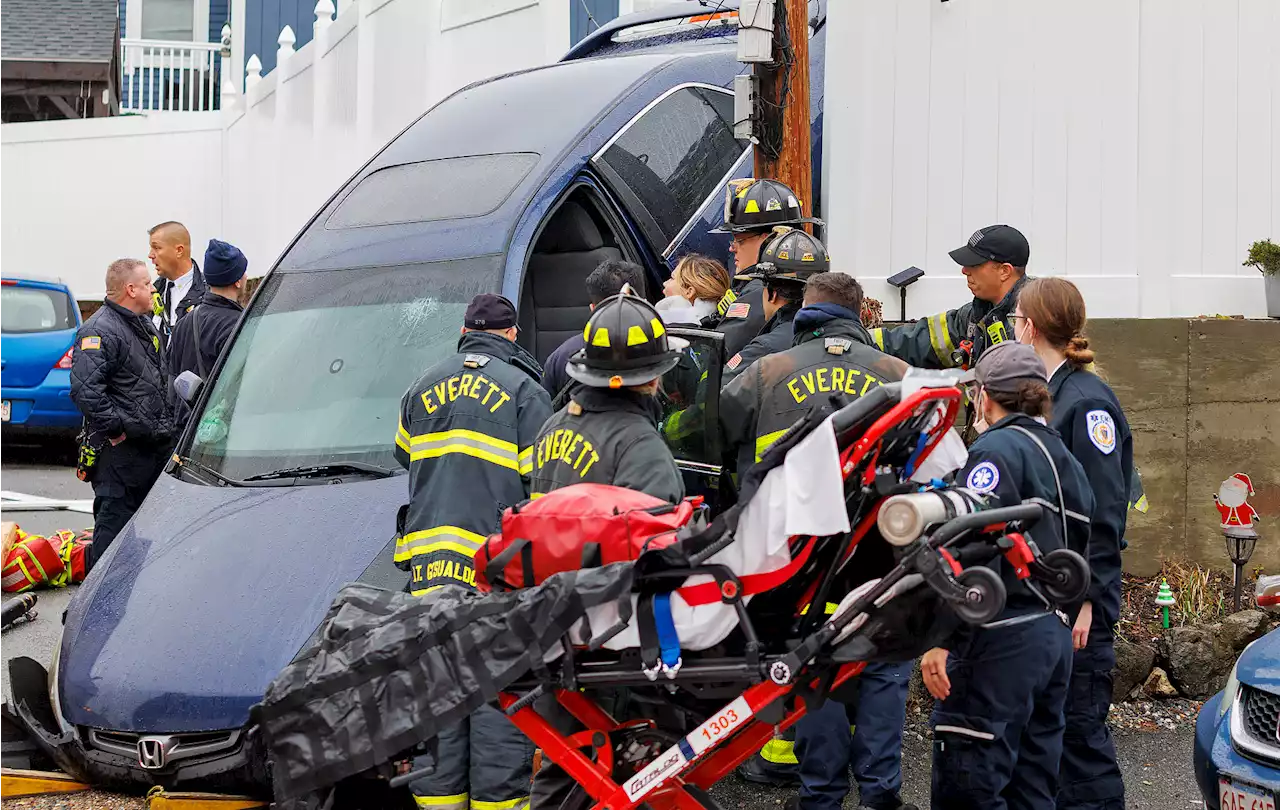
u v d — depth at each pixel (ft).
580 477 16.47
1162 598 26.40
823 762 18.67
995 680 16.15
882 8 31.63
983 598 12.25
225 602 20.39
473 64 48.75
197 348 29.35
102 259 73.10
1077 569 13.82
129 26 87.97
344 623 14.66
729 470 19.89
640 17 37.91
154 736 19.15
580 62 32.12
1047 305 18.42
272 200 64.59
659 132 29.58
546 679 13.60
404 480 22.04
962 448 14.58
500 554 14.21
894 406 13.11
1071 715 18.30
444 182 27.30
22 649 28.07
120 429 28.71
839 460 12.98
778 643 14.33
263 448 23.81
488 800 18.40
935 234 31.19
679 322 24.43
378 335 24.70
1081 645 17.72
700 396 19.53
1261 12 29.89
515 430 19.31
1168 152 29.66
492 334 19.98
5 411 50.14
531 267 28.45
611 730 14.53
